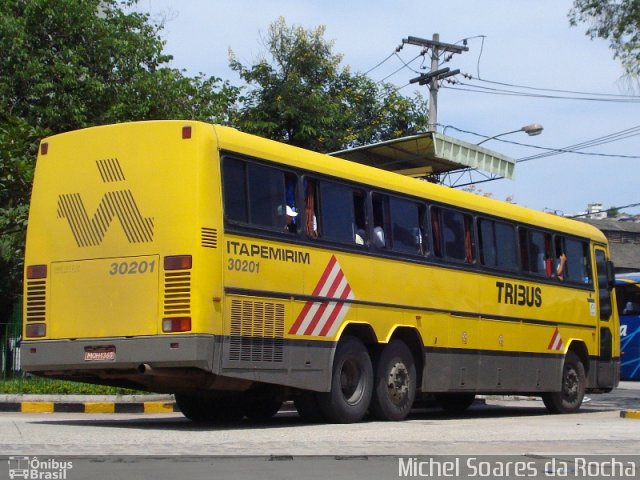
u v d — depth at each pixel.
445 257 16.44
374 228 15.05
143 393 20.25
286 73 34.88
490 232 17.67
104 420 15.69
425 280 15.91
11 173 21.67
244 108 34.12
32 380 20.84
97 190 12.98
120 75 28.28
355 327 14.59
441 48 33.44
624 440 12.26
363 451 10.58
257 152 13.16
